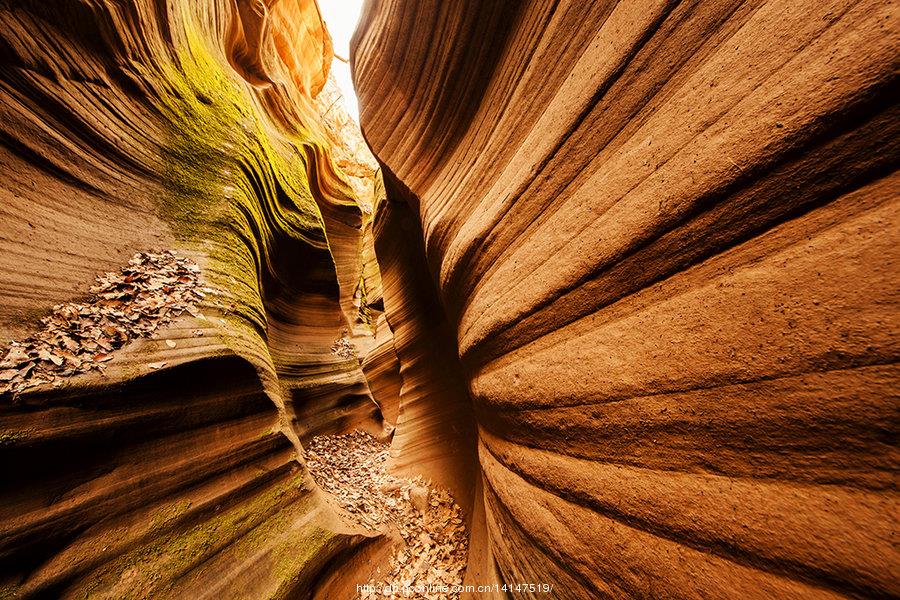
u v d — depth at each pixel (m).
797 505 1.18
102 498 3.10
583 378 2.17
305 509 4.97
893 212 1.03
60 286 3.74
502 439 3.69
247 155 8.33
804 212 1.25
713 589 1.39
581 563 2.13
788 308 1.24
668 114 1.78
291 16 17.88
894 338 0.97
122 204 5.12
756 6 1.44
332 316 12.53
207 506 3.85
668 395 1.64
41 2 4.66
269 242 8.94
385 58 5.91
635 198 1.91
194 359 4.04
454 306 4.98
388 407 16.78
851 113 1.12
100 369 3.33
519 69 3.37
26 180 4.05
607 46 2.20
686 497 1.54
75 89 5.00
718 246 1.51
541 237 2.73
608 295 2.07
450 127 4.82
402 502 7.96
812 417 1.15
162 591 3.13
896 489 0.96
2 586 2.45
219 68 9.52
